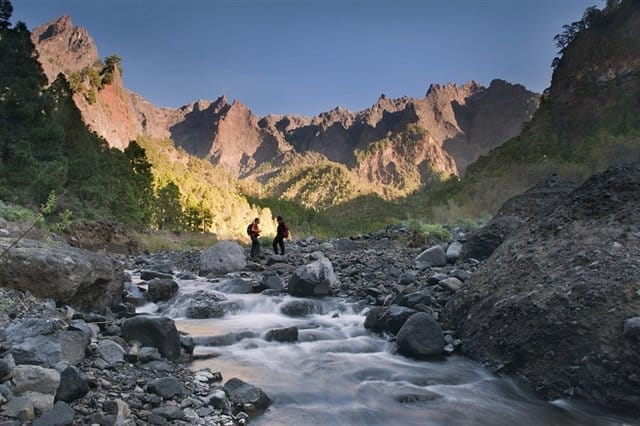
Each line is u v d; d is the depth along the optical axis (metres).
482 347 7.64
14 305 7.02
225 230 121.12
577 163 73.81
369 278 13.31
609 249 7.36
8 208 15.23
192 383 6.07
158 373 6.23
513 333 7.25
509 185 66.38
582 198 8.89
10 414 4.21
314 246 21.55
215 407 5.50
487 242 13.03
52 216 21.39
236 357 7.66
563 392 6.24
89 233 22.34
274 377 6.84
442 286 10.55
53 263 7.82
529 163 93.06
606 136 77.69
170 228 78.81
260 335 8.73
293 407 5.92
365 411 5.90
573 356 6.38
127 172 63.81
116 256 19.98
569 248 7.90
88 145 46.50
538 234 8.86
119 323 7.73
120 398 5.20
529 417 5.82
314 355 7.88
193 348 7.77
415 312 8.95
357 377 6.98
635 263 6.88
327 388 6.54
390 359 7.78
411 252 17.25
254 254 18.52
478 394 6.48
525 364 6.86
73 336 5.98
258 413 5.68
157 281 11.57
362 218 183.88
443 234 19.86
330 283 12.02
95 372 5.78
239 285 12.62
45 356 5.08
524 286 7.78
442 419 5.76
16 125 31.00
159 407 5.19
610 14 140.50
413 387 6.67
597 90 121.19
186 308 10.45
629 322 6.04
